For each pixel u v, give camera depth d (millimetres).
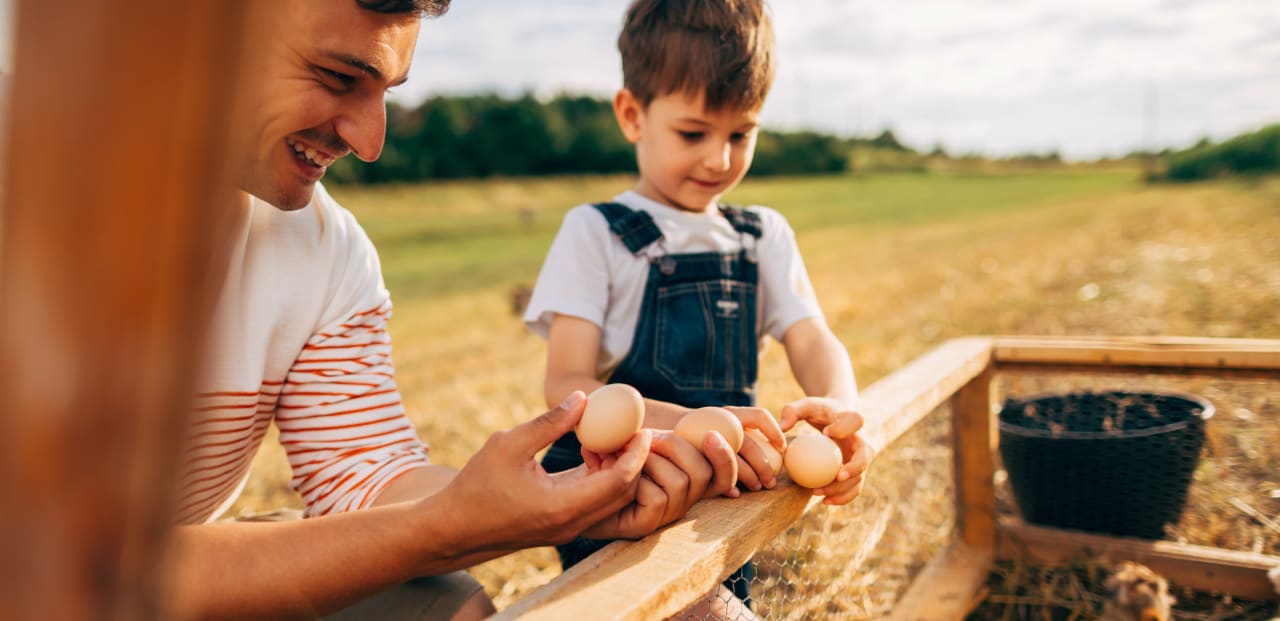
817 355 1829
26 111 224
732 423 1102
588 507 888
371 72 967
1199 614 2115
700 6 1751
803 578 1837
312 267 1249
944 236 15305
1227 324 5453
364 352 1342
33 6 221
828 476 1136
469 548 911
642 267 1815
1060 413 2947
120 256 227
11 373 232
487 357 6223
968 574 2262
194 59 223
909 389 1703
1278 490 2584
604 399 1018
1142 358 2188
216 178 236
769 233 1994
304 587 876
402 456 1308
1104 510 2398
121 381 233
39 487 233
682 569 833
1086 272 8875
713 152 1803
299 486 1337
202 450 1112
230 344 1109
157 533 248
